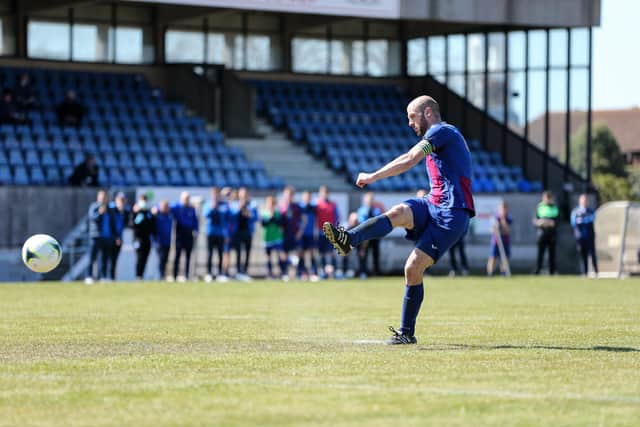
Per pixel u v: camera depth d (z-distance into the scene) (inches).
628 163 6323.8
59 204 2025.1
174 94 2667.3
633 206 2170.3
